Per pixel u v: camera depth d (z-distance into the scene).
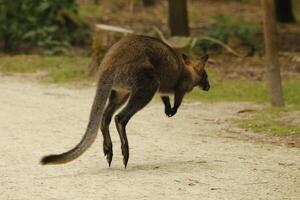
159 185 15.66
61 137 20.56
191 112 24.88
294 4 57.97
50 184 15.66
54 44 35.59
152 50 17.31
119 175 16.47
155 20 46.97
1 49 36.66
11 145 19.41
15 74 31.91
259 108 25.33
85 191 15.12
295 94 27.22
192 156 18.55
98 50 30.41
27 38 36.12
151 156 18.48
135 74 16.75
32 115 23.72
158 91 17.98
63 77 30.78
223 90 28.23
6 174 16.47
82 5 50.97
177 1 36.47
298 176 16.70
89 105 25.66
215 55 34.28
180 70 18.31
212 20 47.38
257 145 20.06
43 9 35.84
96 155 18.55
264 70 31.64
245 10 53.38
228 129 22.23
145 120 23.39
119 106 17.50
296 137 21.06
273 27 25.06
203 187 15.60
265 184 15.97
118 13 49.41
